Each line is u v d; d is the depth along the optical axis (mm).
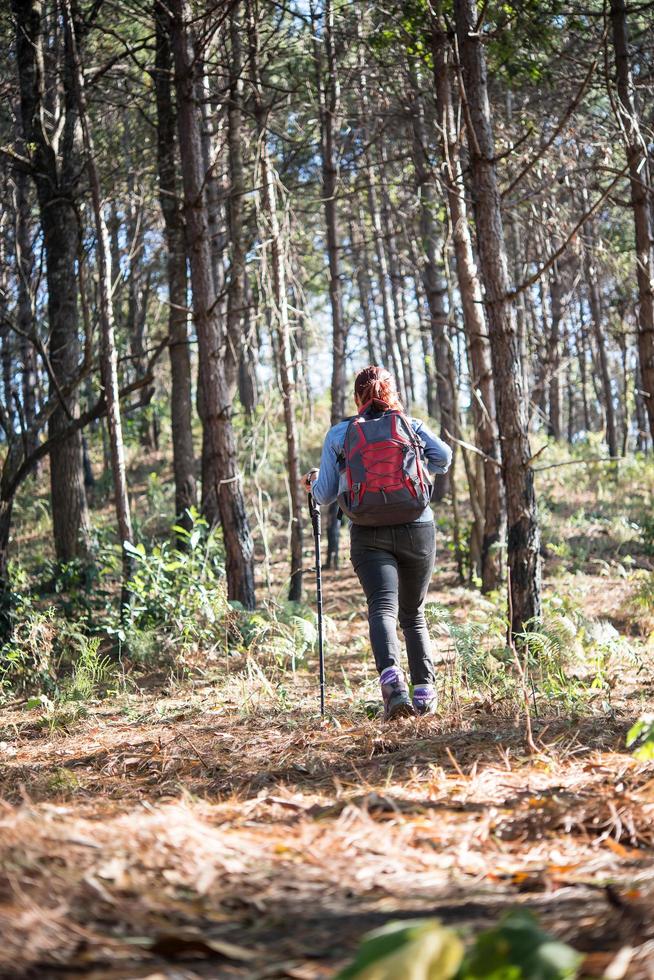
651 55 11992
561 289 21703
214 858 2240
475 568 11891
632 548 14336
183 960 1631
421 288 29000
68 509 12867
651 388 10297
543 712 4832
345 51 12836
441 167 9820
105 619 9398
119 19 13492
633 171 10094
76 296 12352
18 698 7219
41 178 11539
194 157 8977
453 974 1361
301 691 6520
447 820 2771
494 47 10289
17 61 11383
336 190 15047
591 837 2588
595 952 1623
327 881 2146
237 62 11906
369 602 4836
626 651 6258
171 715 5805
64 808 2822
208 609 8461
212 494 12250
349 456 4770
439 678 5926
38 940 1650
